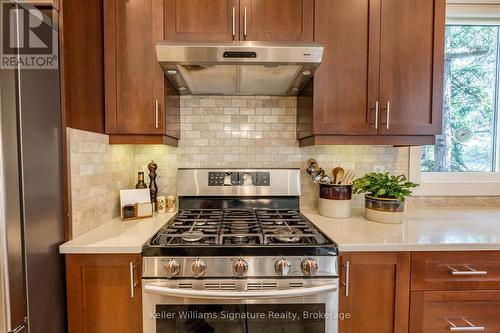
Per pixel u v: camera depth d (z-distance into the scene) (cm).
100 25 130
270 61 115
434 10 135
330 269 105
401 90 135
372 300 108
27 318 87
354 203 171
